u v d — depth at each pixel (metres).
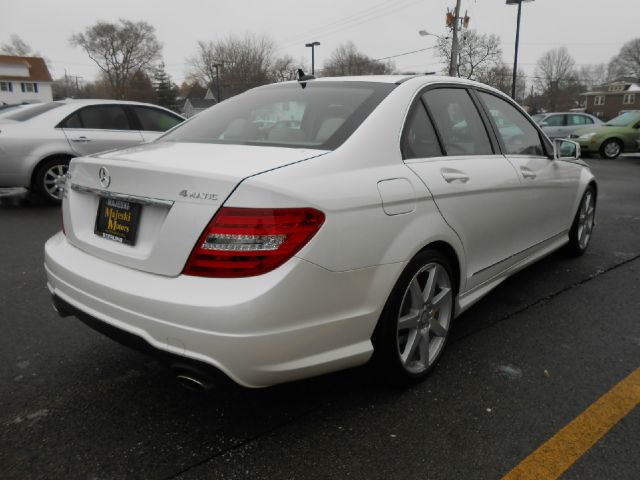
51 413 2.41
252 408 2.46
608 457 2.12
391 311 2.34
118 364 2.87
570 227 4.52
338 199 2.05
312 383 2.66
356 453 2.14
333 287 2.05
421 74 3.02
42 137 6.95
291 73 65.19
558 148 4.11
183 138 2.81
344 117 2.49
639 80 88.81
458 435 2.26
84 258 2.34
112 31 82.62
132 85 85.75
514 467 2.07
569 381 2.71
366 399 2.53
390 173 2.34
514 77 30.05
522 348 3.07
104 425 2.33
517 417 2.39
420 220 2.42
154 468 2.06
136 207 2.14
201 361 1.89
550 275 4.39
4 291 3.94
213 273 1.89
